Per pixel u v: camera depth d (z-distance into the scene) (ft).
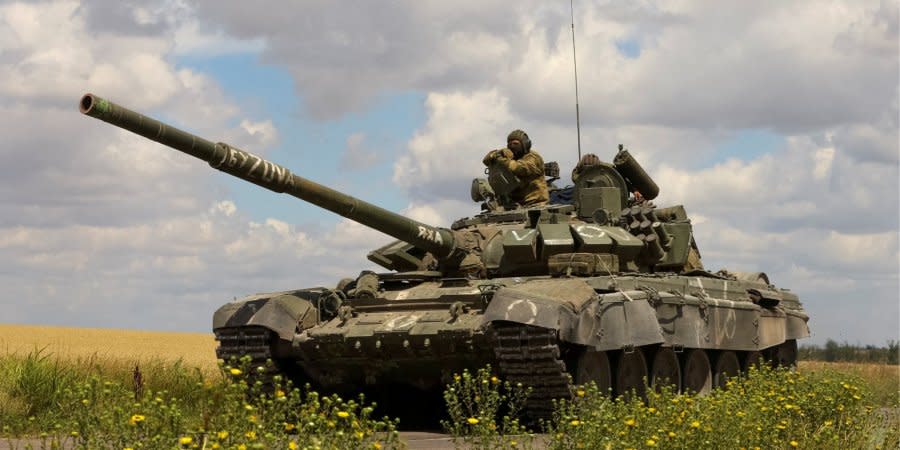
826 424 52.39
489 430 46.37
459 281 73.31
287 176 63.82
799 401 55.36
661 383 77.36
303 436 38.81
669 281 76.02
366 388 76.74
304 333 72.33
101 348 154.61
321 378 75.61
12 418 60.23
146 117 56.54
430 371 71.36
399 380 73.51
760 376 65.92
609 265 73.46
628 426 44.96
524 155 83.76
